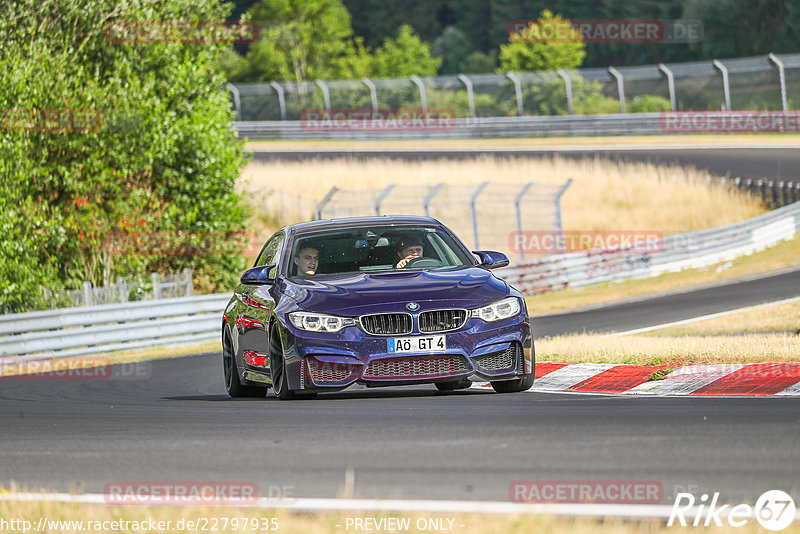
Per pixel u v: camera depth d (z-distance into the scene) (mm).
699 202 138125
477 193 101125
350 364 28891
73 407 33719
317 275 32000
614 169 151000
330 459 19797
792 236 121375
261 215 131875
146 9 87938
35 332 62906
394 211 128750
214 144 91812
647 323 64938
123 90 83250
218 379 45656
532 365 30469
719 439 20281
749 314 64750
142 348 68062
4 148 74188
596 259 99312
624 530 13273
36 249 75750
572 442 20500
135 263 84625
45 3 81562
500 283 30922
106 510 15547
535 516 14117
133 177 88250
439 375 29109
